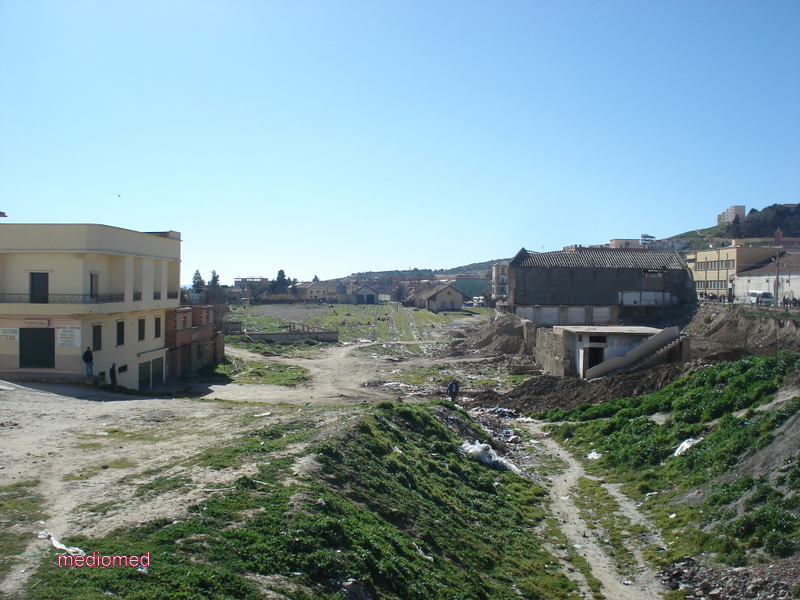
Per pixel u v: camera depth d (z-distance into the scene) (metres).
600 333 41.09
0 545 10.05
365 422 21.30
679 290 75.19
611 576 15.00
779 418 19.75
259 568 10.36
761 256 80.12
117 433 19.64
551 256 76.69
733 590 13.29
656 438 24.28
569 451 27.55
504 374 52.62
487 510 18.77
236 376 48.94
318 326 101.94
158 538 10.66
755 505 16.00
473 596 12.45
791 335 48.41
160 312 43.25
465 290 190.50
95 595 8.44
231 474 14.70
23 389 28.55
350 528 12.66
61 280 33.16
